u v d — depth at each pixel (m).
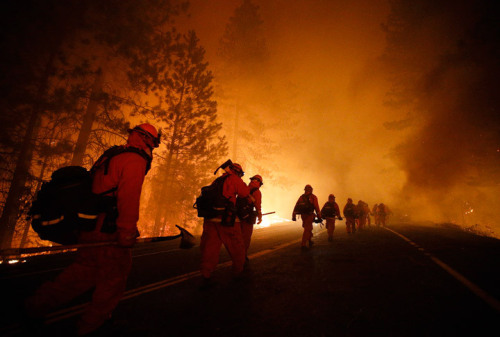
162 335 2.40
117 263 2.30
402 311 2.83
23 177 10.91
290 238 9.71
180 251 7.27
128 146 2.42
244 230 5.50
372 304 3.04
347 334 2.37
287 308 2.99
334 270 4.64
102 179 2.25
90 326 2.27
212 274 4.54
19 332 2.43
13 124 10.61
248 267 4.99
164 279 4.25
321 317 2.74
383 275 4.24
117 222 2.19
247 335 2.40
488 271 4.38
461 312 2.76
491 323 2.49
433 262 5.10
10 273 4.78
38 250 1.91
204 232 4.13
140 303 3.19
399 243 7.83
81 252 2.25
